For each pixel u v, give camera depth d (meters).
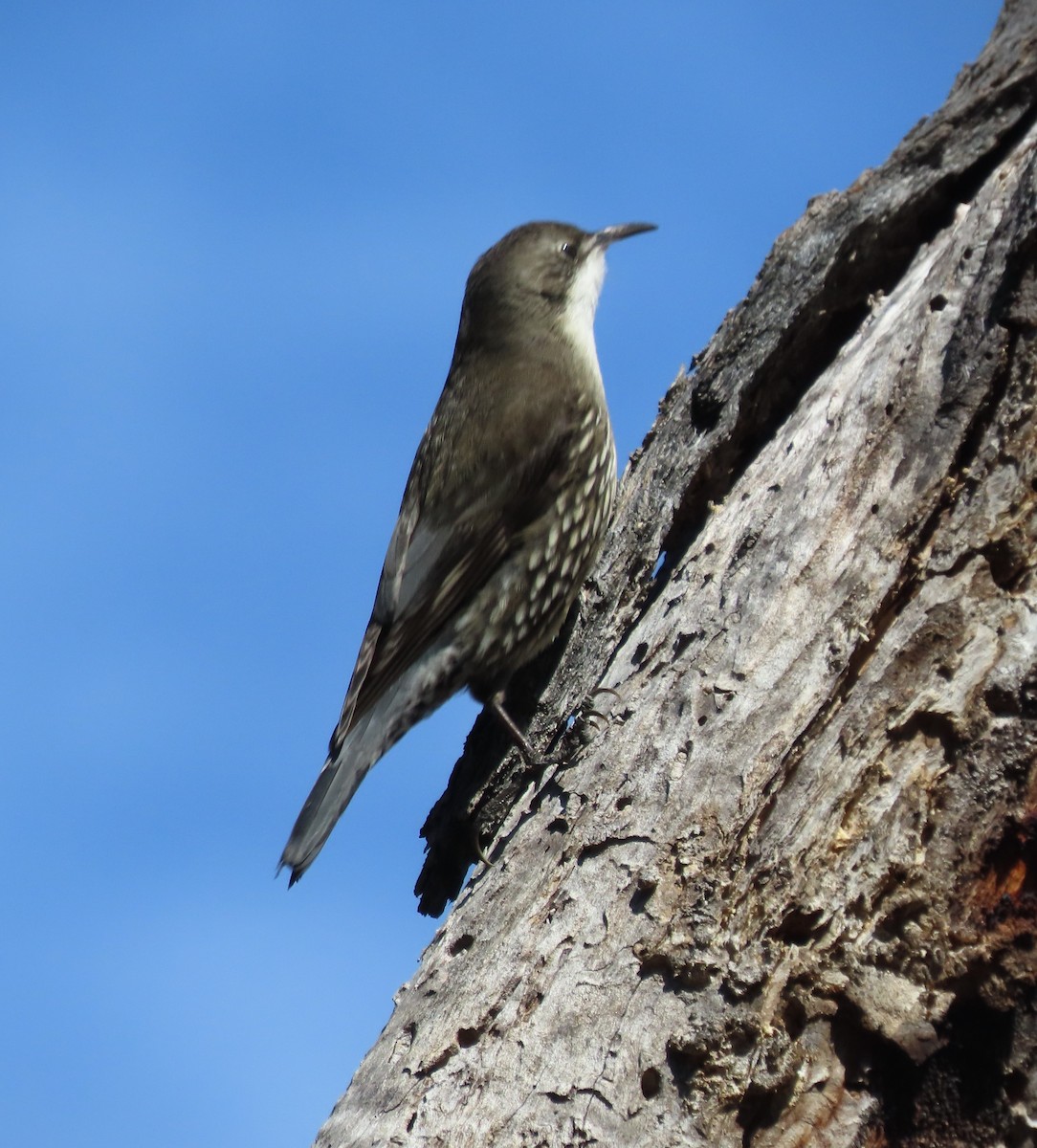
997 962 8.12
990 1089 8.07
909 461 9.03
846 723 8.42
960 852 8.22
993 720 8.30
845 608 8.72
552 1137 7.70
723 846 8.23
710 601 9.30
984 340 9.00
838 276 11.15
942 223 11.07
